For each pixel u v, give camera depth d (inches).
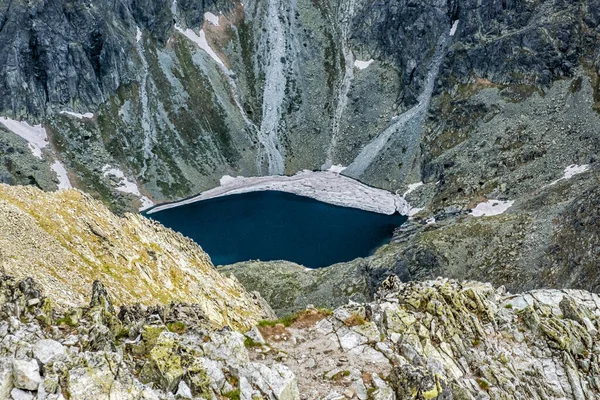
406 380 1238.3
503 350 1638.8
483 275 4522.6
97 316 1186.0
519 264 4387.3
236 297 2851.9
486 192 6565.0
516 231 4746.6
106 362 962.7
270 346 1400.1
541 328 1766.7
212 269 3058.6
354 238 6860.2
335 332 1475.1
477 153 7190.0
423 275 4847.4
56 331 1093.8
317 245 6737.2
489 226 4968.0
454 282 1969.7
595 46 7111.2
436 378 1237.7
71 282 1955.0
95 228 2367.1
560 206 4704.7
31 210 2218.3
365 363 1346.0
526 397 1493.6
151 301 2180.1
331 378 1280.8
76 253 2160.4
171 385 1028.5
